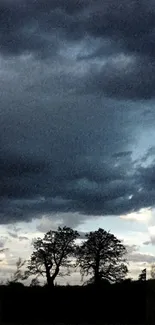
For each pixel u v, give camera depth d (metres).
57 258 90.31
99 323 71.75
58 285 81.62
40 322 71.75
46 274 89.19
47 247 90.44
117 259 87.88
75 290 78.94
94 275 86.62
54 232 92.44
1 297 76.12
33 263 89.88
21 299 76.50
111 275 86.12
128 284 78.62
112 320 74.19
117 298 76.56
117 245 89.56
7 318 73.69
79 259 89.75
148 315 73.06
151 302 74.00
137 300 75.00
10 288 77.56
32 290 78.44
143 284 76.88
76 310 76.31
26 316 74.25
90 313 75.69
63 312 76.56
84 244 90.88
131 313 74.00
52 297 77.50
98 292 77.88
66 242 91.62
